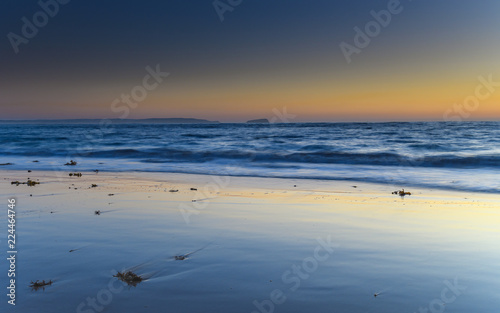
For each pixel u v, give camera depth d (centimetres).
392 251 609
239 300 431
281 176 1619
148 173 1727
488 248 625
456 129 6312
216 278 496
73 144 3644
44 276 498
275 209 947
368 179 1513
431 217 857
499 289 461
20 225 768
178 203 1018
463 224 791
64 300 428
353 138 4278
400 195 1154
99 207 956
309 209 947
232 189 1268
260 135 5084
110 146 3388
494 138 3994
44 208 938
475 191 1227
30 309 406
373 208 961
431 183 1393
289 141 3903
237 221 816
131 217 846
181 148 3102
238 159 2288
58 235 693
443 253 599
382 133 5284
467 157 2028
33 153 2748
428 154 2381
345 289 462
